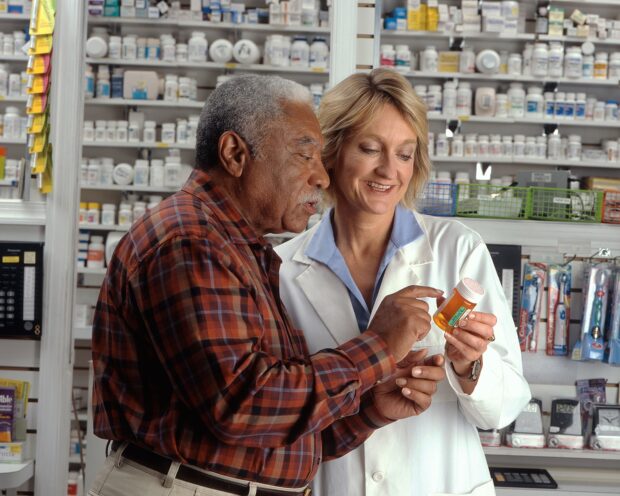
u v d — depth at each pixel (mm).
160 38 5629
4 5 5473
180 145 5473
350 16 3471
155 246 1273
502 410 1658
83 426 5137
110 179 5496
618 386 3461
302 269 1819
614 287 3332
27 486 3188
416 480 1717
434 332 1741
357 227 1787
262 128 1358
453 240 1796
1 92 5391
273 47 5465
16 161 5324
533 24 5785
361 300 1764
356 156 1667
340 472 1720
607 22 5656
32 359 3176
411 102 1657
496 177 5660
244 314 1267
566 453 3256
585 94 5688
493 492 1767
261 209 1399
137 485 1343
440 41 5734
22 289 3115
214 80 5715
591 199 3547
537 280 3416
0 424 3109
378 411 1582
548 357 3438
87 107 5691
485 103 5512
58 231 3168
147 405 1337
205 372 1218
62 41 3215
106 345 1360
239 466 1320
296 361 1314
